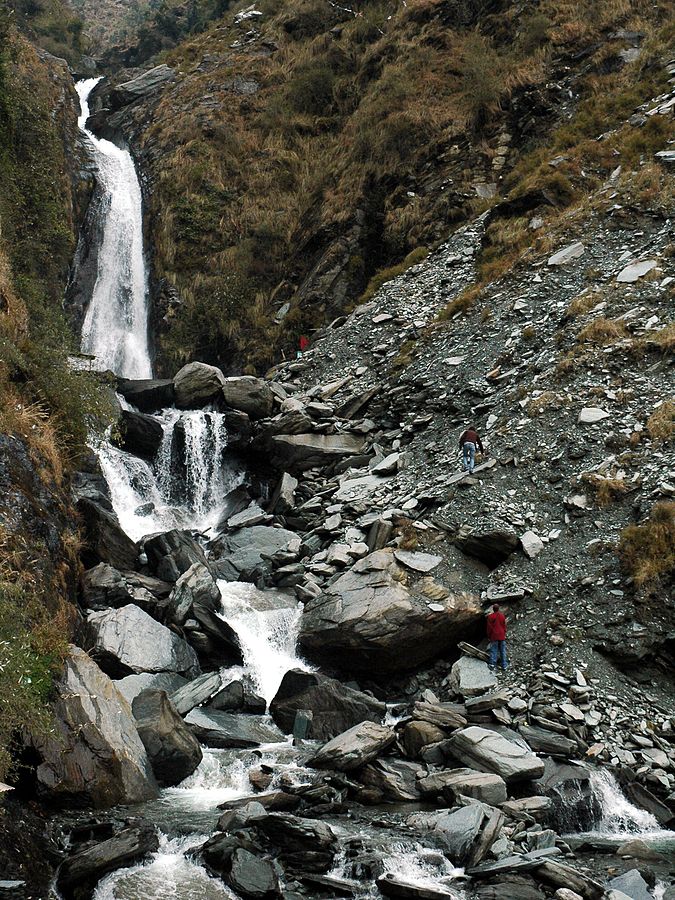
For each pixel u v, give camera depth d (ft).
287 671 47.91
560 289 77.56
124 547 55.93
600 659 47.29
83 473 58.08
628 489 54.08
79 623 45.01
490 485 58.80
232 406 81.92
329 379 88.07
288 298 112.16
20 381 55.52
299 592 56.34
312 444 76.28
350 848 32.27
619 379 62.75
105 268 120.37
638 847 35.42
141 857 31.12
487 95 114.52
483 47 123.95
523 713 44.42
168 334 110.83
